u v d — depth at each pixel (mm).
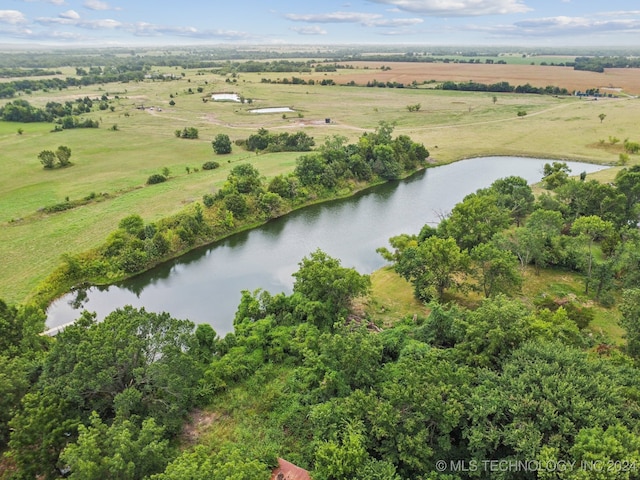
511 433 25984
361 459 26578
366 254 66938
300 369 38250
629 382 29734
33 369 33125
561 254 56531
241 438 32719
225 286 59031
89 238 66438
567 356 30500
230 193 78375
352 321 43594
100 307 54406
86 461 23922
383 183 99562
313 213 83062
